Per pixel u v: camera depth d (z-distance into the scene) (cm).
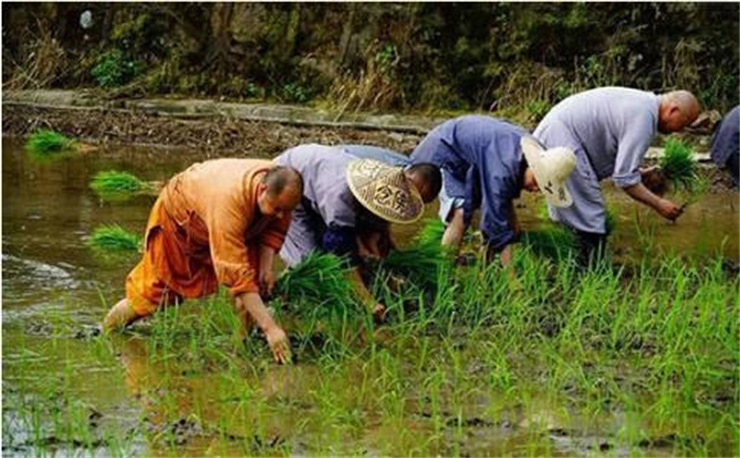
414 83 1884
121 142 1809
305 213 909
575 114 1032
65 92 1970
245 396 753
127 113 1892
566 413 744
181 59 2005
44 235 1193
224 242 820
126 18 2047
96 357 839
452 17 1891
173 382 794
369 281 916
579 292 933
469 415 740
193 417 729
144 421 727
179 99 1955
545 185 946
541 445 695
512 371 819
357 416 736
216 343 867
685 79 1788
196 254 870
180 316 920
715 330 883
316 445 693
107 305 959
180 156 1708
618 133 1027
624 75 1811
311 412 745
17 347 857
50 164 1612
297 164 892
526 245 1012
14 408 746
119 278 1038
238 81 1978
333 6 1948
